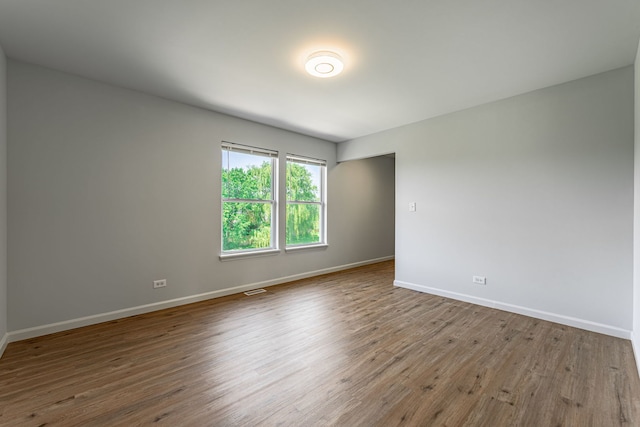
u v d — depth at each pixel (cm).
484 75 277
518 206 322
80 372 205
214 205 381
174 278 347
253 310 335
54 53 242
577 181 285
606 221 270
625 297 260
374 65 258
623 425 155
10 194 249
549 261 302
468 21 198
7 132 247
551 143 300
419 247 413
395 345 247
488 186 345
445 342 253
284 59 250
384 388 187
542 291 306
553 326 287
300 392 183
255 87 305
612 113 267
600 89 272
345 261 568
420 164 412
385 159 663
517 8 185
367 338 261
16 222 252
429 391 184
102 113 295
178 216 349
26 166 256
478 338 261
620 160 263
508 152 329
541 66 260
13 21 200
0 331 231
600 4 181
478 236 354
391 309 338
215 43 226
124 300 311
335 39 220
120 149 307
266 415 162
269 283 443
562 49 233
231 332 274
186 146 355
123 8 186
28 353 231
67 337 262
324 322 298
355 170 588
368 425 155
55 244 271
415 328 283
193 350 238
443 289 388
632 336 247
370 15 192
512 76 279
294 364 217
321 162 519
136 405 171
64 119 275
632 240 257
